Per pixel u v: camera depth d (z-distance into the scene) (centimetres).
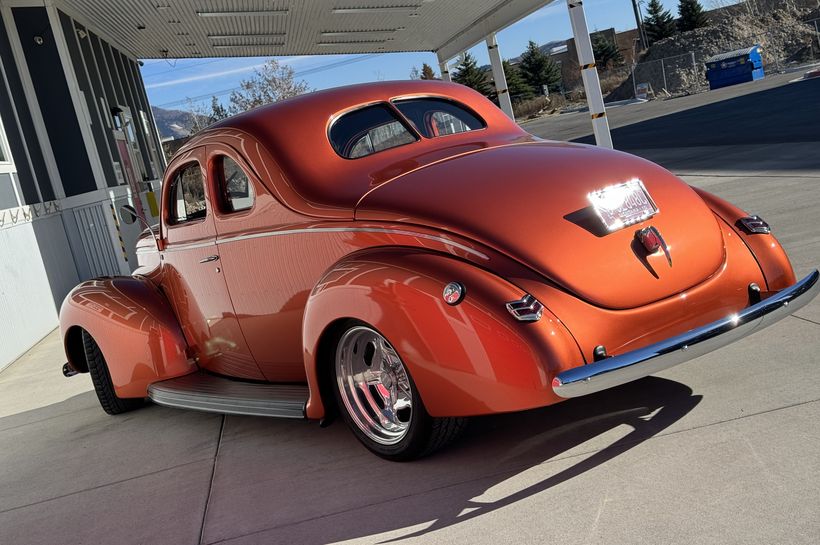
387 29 1777
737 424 285
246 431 404
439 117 381
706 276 296
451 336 266
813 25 4403
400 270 280
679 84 4275
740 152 1118
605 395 340
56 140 1148
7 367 776
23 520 338
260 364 390
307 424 392
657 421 302
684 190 316
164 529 296
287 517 284
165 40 1681
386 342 299
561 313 262
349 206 317
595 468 273
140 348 443
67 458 421
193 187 406
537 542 232
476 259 274
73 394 593
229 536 278
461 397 270
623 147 1697
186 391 406
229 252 378
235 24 1577
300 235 334
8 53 1100
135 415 489
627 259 280
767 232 318
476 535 243
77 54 1280
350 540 257
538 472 279
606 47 7275
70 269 1120
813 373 320
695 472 255
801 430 271
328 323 303
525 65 6644
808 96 1873
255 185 357
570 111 4919
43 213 1049
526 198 290
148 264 480
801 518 217
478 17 1647
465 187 300
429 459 311
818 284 301
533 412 338
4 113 1015
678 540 217
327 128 355
